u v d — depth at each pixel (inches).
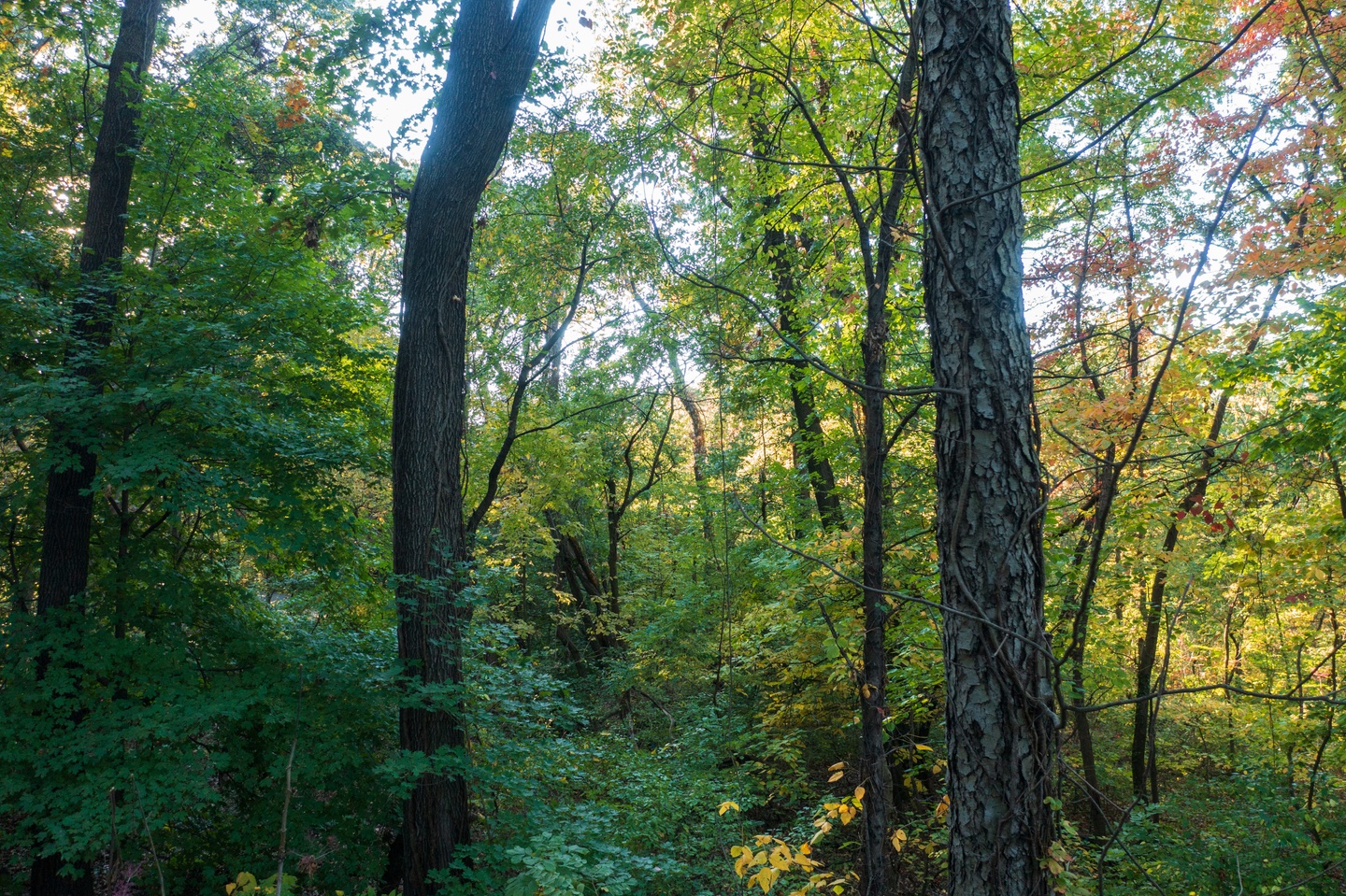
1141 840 313.1
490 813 305.9
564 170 386.0
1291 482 326.0
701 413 699.4
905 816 362.6
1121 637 422.9
